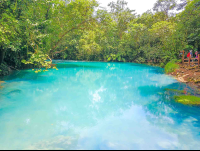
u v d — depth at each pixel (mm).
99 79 9484
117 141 2783
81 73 11742
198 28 12508
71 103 5027
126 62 21734
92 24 15000
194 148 2570
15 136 2912
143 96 5805
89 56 23422
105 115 4035
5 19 6531
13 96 5613
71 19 14266
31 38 7453
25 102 4992
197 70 9375
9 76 9406
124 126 3396
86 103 5043
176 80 8633
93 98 5609
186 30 13859
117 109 4508
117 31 24422
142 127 3352
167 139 2859
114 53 22625
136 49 20641
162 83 7965
